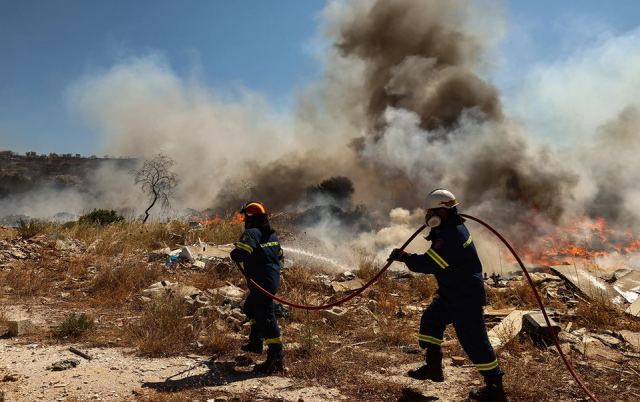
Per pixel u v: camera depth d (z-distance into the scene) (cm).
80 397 447
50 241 1164
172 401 441
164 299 740
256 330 557
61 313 741
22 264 999
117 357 558
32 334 638
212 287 884
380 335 641
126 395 455
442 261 434
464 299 438
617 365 534
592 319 679
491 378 436
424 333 463
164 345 583
